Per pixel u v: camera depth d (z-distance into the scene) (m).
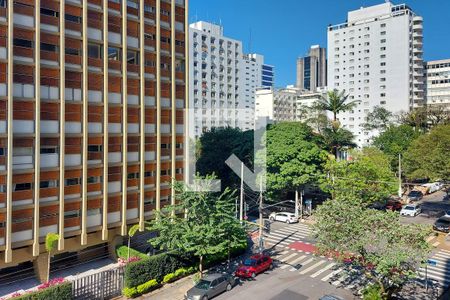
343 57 108.94
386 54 101.31
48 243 23.91
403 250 20.06
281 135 45.28
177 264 27.62
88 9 27.19
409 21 98.81
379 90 102.50
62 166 25.62
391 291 22.97
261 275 28.27
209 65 114.19
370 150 56.06
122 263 26.28
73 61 26.36
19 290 24.17
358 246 20.77
